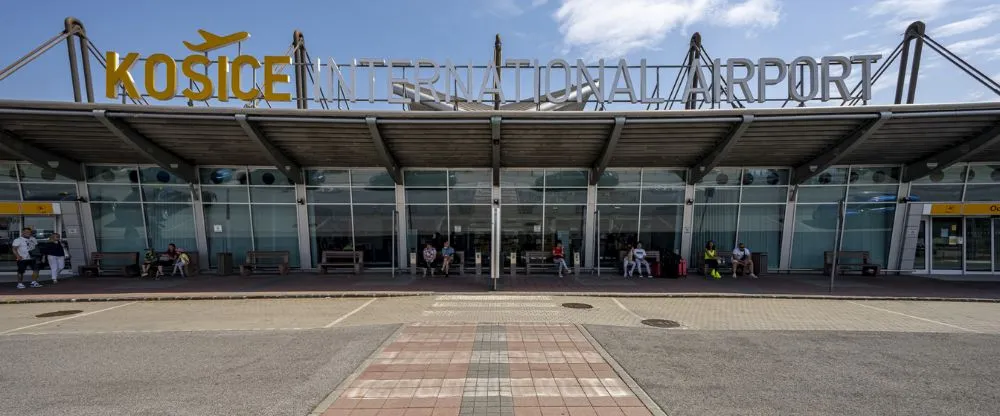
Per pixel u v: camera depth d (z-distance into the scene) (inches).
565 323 354.9
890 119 523.8
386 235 705.6
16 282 609.3
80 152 628.7
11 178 665.6
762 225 708.0
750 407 195.6
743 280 625.3
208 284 581.3
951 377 236.5
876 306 447.2
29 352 276.8
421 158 655.1
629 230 708.0
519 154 642.8
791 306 443.8
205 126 549.6
